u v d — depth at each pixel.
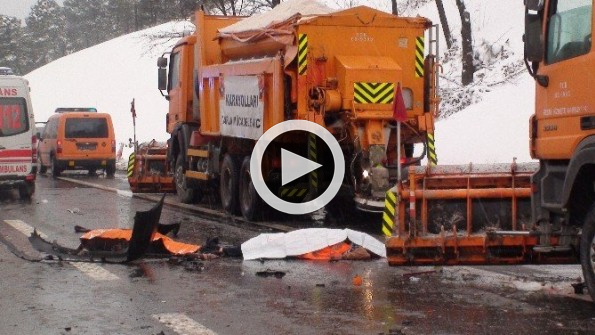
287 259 11.93
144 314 8.65
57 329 8.08
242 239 14.00
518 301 8.98
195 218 17.38
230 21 19.86
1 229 15.67
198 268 11.15
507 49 32.56
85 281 10.38
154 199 21.70
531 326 7.91
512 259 9.55
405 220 9.70
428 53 15.30
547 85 8.97
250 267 11.30
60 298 9.44
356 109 14.48
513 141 24.14
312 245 12.01
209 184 19.75
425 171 9.84
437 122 28.33
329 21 14.82
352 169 14.50
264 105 15.62
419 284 10.00
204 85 19.11
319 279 10.39
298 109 14.85
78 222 16.72
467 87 30.88
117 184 27.89
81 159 31.34
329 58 14.85
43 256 12.23
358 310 8.69
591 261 8.37
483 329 7.82
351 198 15.43
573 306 8.71
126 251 11.81
